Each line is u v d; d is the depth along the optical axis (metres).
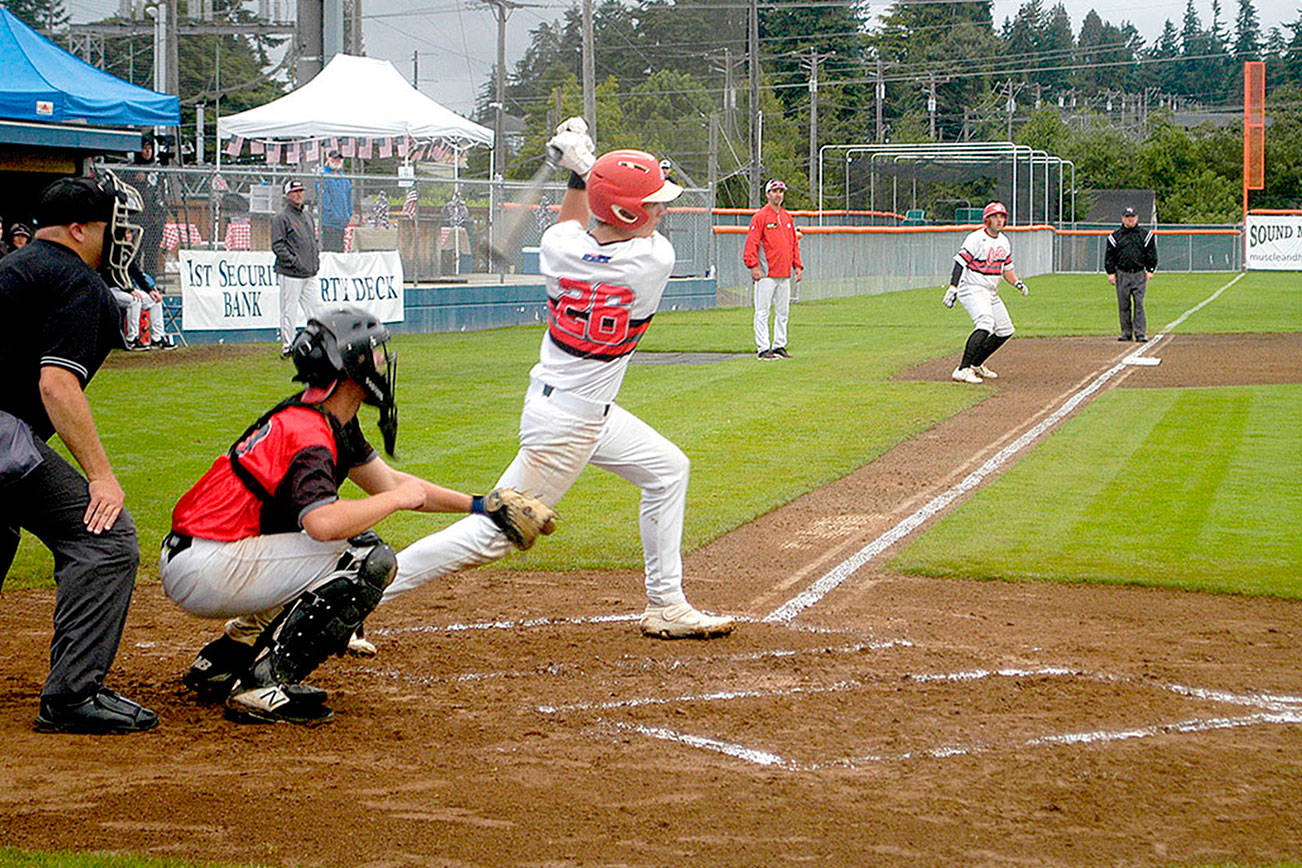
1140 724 7.43
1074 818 6.05
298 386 22.47
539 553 11.87
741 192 70.81
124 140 24.95
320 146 38.56
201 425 18.50
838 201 88.75
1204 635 9.35
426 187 39.34
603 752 6.88
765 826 5.90
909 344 30.91
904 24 154.25
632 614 9.94
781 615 9.87
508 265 39.41
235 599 7.20
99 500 6.86
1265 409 20.12
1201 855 5.67
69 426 6.72
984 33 162.50
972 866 5.51
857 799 6.25
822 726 7.34
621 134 59.16
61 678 6.99
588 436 8.62
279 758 6.72
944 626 9.57
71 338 6.69
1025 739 7.15
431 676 8.31
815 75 86.19
